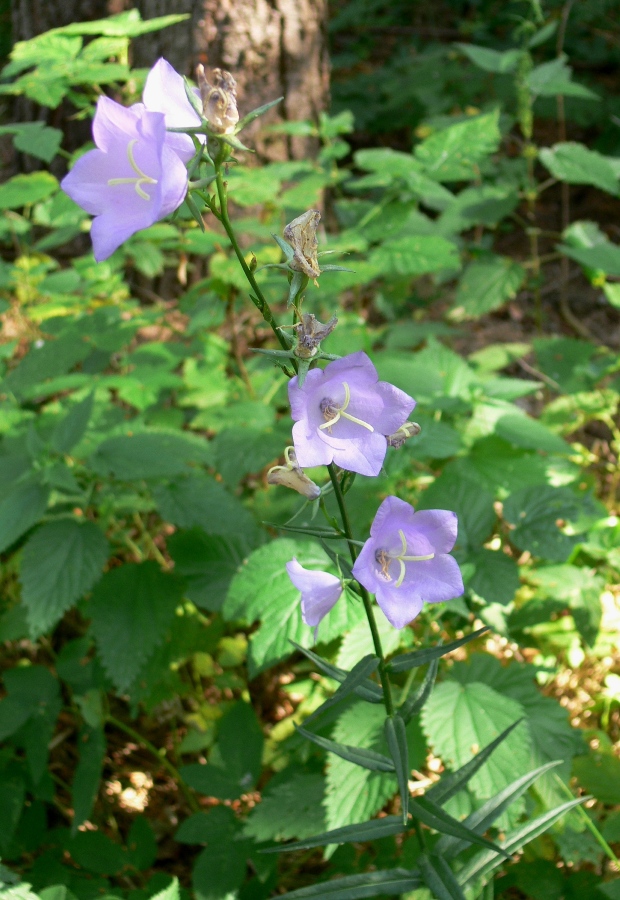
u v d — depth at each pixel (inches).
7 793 16.8
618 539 19.6
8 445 19.5
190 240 22.5
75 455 18.2
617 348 32.8
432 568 10.2
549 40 47.8
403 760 10.4
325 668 11.1
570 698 20.7
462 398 21.2
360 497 17.7
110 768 20.2
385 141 46.0
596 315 35.0
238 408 20.6
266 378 23.3
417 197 24.8
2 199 21.5
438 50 47.3
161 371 21.9
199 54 29.3
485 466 20.0
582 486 23.8
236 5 28.9
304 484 10.3
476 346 32.8
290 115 30.9
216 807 16.3
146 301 32.7
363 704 15.5
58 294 24.9
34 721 17.2
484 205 29.9
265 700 21.1
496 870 15.2
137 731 21.0
